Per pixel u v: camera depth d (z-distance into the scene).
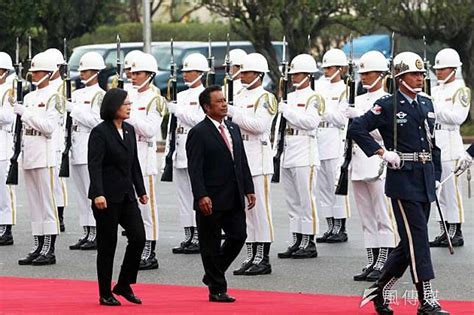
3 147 21.64
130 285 16.19
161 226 23.88
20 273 18.78
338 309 15.17
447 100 21.23
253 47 44.72
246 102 18.72
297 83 19.91
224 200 15.66
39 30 44.69
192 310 15.02
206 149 15.70
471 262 19.34
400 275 14.84
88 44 57.56
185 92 21.08
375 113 14.89
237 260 19.95
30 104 19.70
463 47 40.84
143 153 19.39
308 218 19.98
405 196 14.59
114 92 15.53
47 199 19.72
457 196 21.20
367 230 18.06
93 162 15.37
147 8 40.78
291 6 41.31
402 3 40.34
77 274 18.66
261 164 18.69
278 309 15.12
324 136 21.81
